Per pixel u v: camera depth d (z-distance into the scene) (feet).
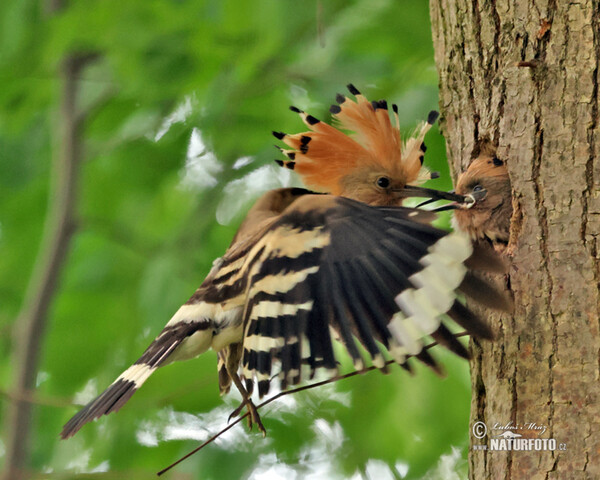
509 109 22.75
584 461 20.06
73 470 40.11
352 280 19.77
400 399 37.78
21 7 42.04
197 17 38.58
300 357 19.66
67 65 42.80
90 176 45.85
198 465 38.24
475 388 22.57
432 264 19.02
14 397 33.88
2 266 46.80
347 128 29.81
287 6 38.47
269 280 20.71
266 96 41.42
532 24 22.66
